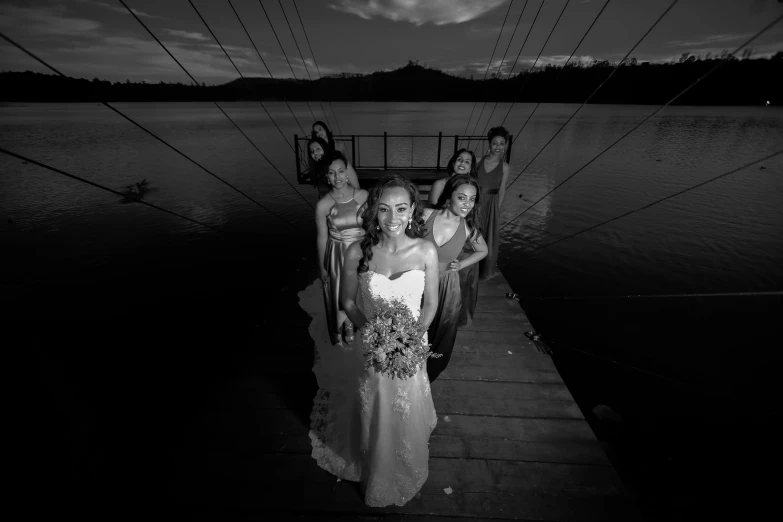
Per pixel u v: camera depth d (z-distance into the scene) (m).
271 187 27.48
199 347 8.86
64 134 69.31
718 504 5.06
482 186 4.49
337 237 3.04
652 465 5.72
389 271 2.12
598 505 2.28
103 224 20.20
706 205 23.44
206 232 18.94
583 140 56.62
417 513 2.23
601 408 6.89
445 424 2.82
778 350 9.55
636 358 9.18
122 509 2.19
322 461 2.48
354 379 2.30
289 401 3.02
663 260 15.70
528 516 2.21
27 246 17.27
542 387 3.20
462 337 3.87
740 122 88.44
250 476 2.42
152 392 6.45
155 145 51.16
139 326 10.16
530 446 2.65
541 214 21.41
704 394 7.66
